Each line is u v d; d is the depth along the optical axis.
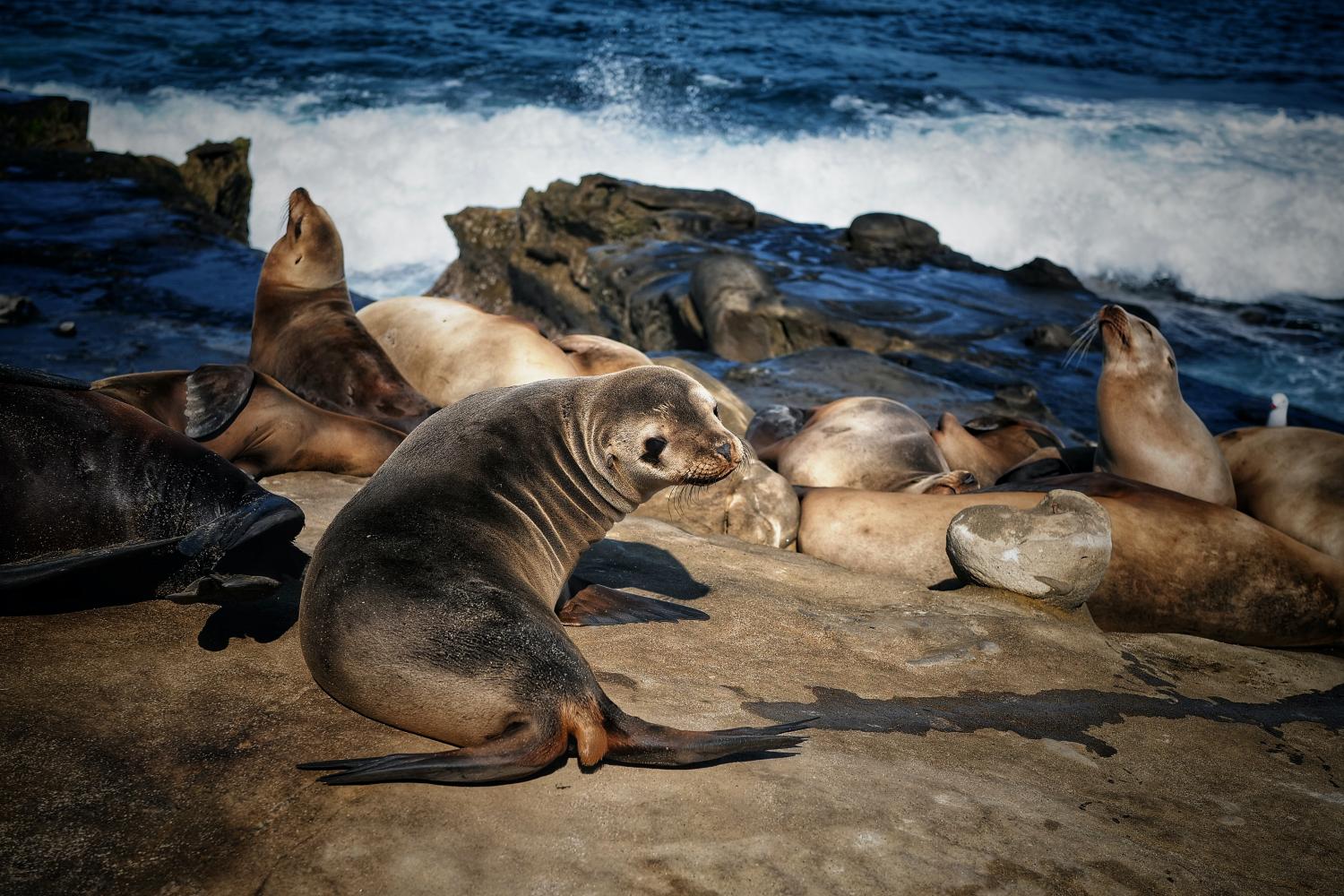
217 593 3.41
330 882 2.55
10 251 13.89
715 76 40.50
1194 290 23.78
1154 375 7.06
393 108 35.56
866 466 7.55
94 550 3.87
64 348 10.52
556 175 31.86
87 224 15.60
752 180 31.28
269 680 3.44
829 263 19.86
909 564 5.89
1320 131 34.09
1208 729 4.25
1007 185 29.23
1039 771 3.65
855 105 36.94
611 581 4.82
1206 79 43.50
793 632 4.53
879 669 4.33
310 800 2.85
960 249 27.47
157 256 14.42
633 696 3.65
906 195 29.75
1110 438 7.29
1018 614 5.10
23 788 2.81
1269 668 5.04
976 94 39.06
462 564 3.28
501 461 3.72
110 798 2.81
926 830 3.01
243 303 12.77
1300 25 56.56
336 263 7.49
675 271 18.70
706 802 2.98
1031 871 2.88
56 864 2.56
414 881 2.56
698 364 12.68
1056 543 5.06
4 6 48.19
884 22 53.69
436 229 30.22
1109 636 5.09
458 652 3.04
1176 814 3.46
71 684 3.31
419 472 3.60
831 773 3.26
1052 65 45.50
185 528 4.07
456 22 49.62
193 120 33.81
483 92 37.69
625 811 2.90
